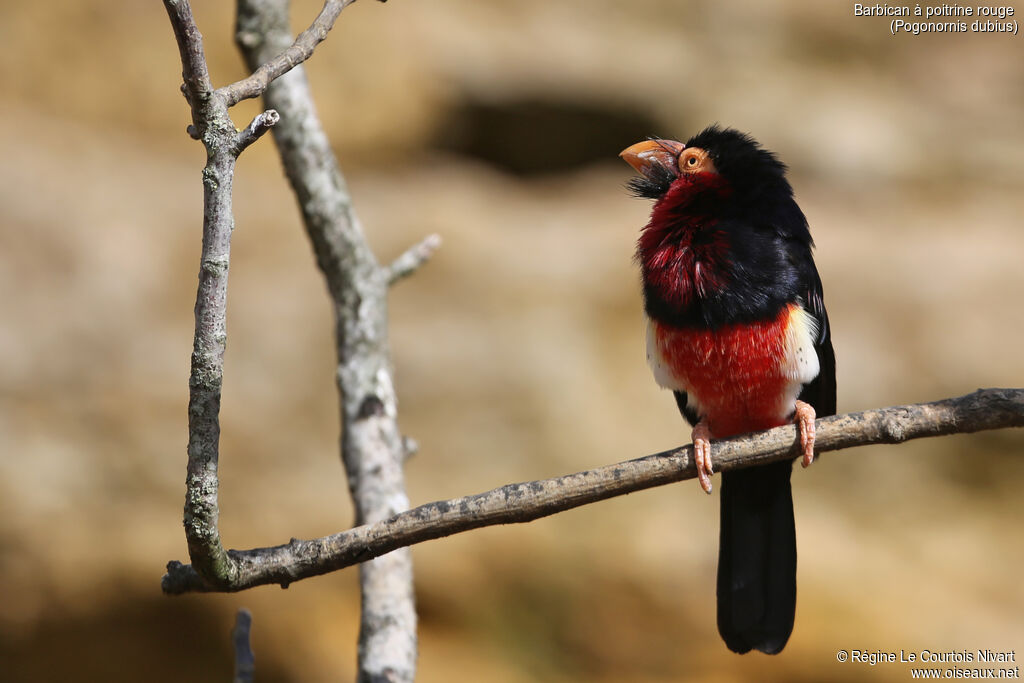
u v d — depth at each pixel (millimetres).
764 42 19344
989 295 14805
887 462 13961
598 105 18297
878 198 17375
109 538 12273
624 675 12492
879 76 19375
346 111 18062
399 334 13898
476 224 15625
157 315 13945
